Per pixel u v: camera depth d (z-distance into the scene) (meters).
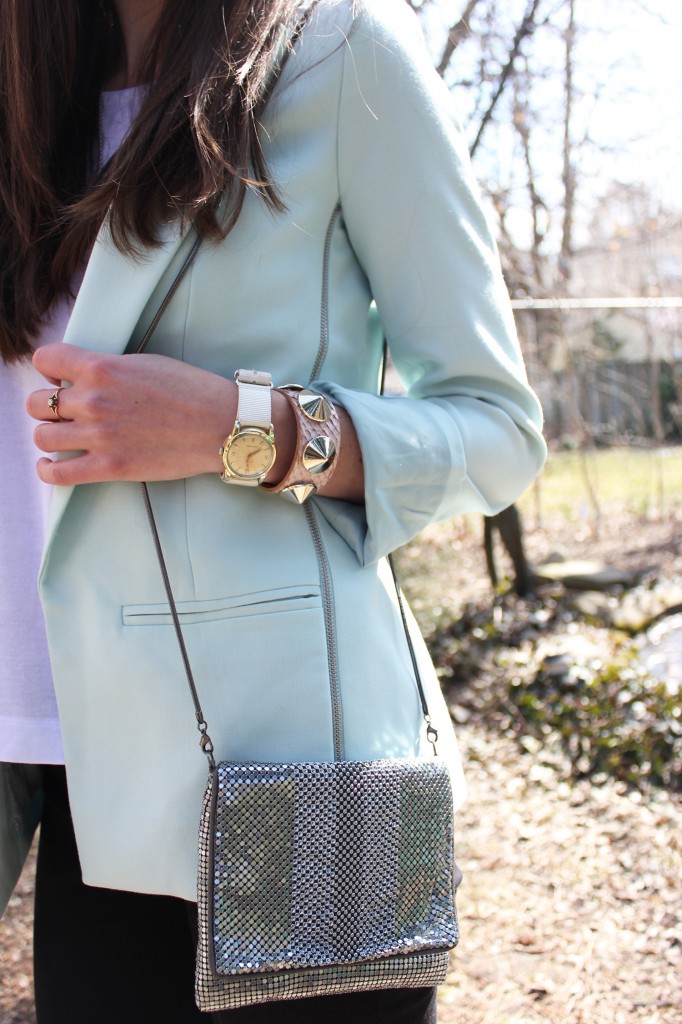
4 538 0.98
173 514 0.85
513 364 0.93
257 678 0.82
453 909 0.84
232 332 0.85
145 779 0.84
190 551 0.83
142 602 0.85
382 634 0.90
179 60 0.82
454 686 4.36
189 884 0.82
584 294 6.98
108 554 0.86
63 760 0.96
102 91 0.96
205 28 0.81
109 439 0.78
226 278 0.84
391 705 0.88
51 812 1.09
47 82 0.89
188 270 0.83
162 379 0.79
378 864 0.80
